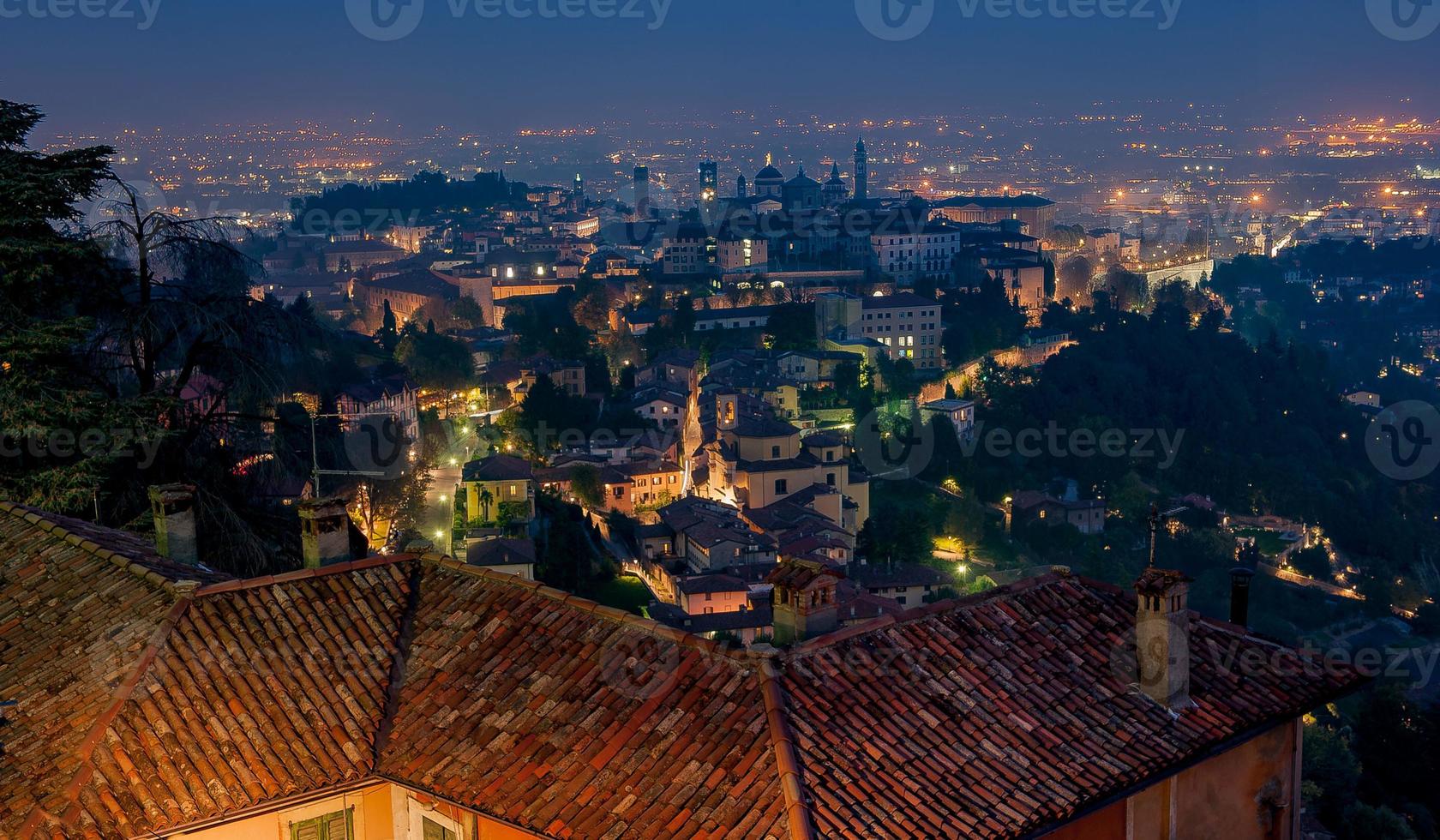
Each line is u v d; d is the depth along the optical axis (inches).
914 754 855.7
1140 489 7219.5
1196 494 7554.1
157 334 1513.3
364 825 908.0
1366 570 7003.0
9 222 1413.6
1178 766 911.7
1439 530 7829.7
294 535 1584.6
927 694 915.4
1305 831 2539.4
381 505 3705.7
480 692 938.7
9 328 1400.1
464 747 892.6
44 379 1413.6
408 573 1071.6
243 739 882.1
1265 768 1011.9
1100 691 961.5
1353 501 7726.4
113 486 1453.0
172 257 1567.4
